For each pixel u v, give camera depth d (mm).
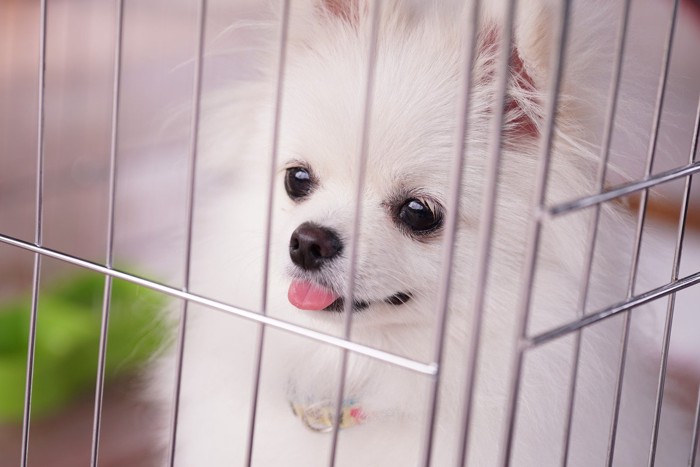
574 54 638
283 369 686
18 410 811
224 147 719
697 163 598
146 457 793
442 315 542
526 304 533
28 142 1053
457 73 668
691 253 847
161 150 943
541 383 656
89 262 611
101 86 1056
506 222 662
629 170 657
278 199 692
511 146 667
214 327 699
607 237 661
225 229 709
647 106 657
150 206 949
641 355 689
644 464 695
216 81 722
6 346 828
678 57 849
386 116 661
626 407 679
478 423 656
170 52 1018
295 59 691
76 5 1087
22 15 1107
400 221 668
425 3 688
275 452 684
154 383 737
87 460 788
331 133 668
